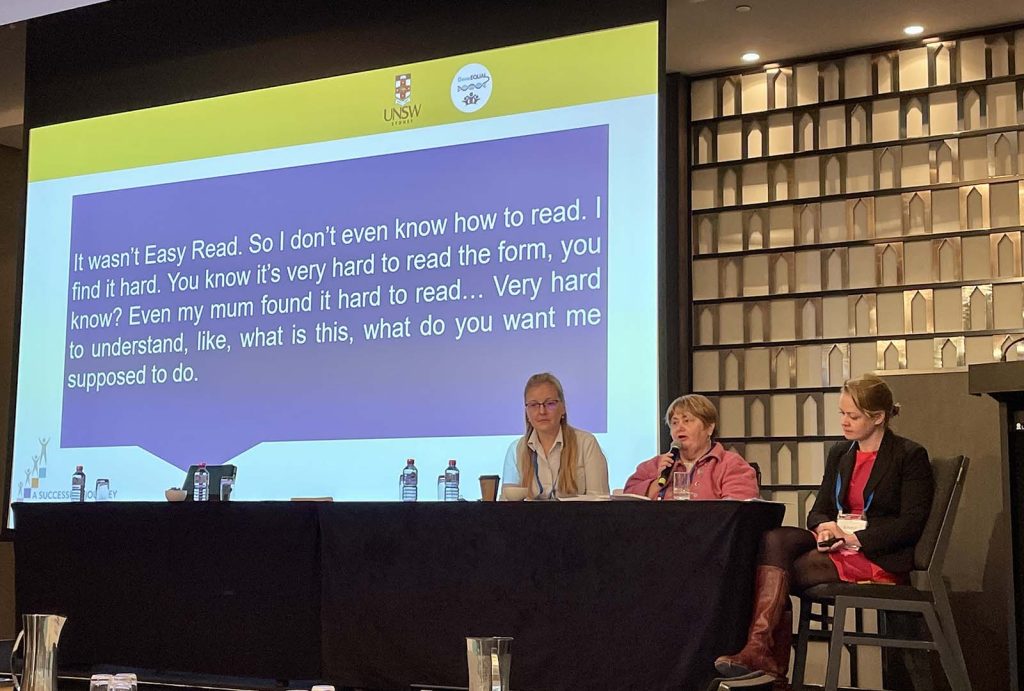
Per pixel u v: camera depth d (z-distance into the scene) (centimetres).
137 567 361
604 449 468
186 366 550
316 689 182
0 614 646
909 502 329
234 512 347
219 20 564
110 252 575
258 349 537
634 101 478
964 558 386
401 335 511
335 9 539
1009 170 533
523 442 411
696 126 611
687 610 286
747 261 591
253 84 554
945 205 545
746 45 573
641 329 468
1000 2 516
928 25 544
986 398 389
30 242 594
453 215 507
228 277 547
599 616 295
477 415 493
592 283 479
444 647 313
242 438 534
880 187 561
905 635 354
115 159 580
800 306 575
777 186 588
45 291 587
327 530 333
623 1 482
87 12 595
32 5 511
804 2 522
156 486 550
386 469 506
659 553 290
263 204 545
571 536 301
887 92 563
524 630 303
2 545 650
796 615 481
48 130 598
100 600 366
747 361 585
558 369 481
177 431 548
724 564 284
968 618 383
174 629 354
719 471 356
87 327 575
